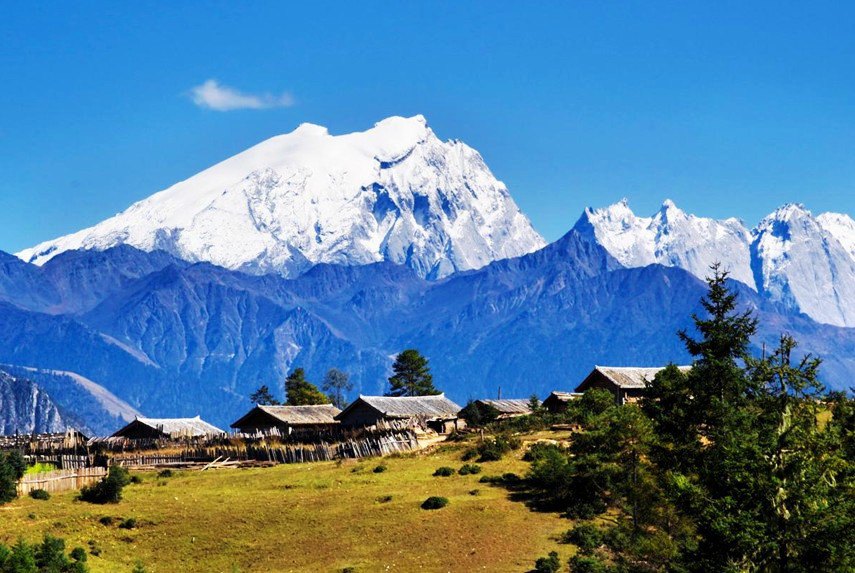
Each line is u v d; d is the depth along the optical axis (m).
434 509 107.25
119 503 112.75
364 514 107.06
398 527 102.62
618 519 97.44
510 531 99.62
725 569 61.59
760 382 80.75
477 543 97.25
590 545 93.25
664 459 93.38
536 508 106.12
